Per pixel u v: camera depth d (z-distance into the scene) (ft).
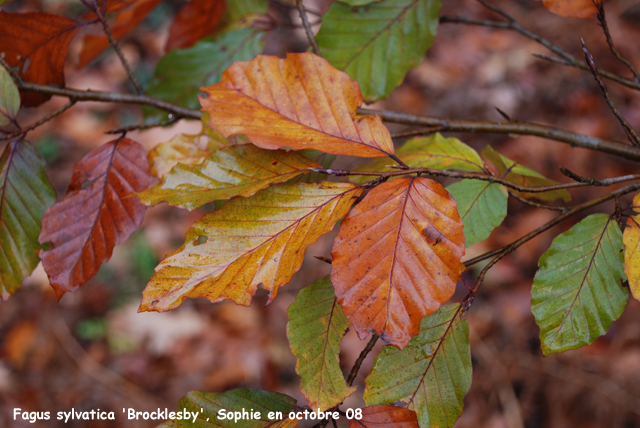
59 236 2.63
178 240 9.71
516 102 10.37
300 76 2.45
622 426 7.36
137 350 8.94
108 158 2.70
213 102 2.45
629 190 2.55
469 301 2.48
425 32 3.01
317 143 2.43
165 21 11.99
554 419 7.67
